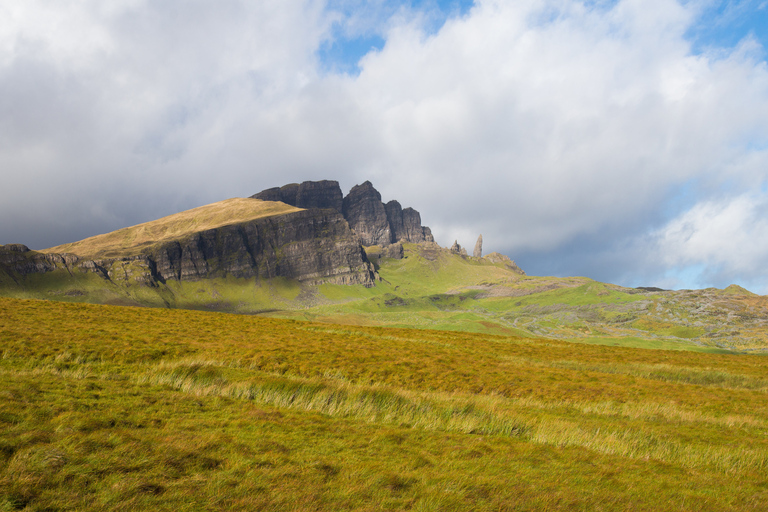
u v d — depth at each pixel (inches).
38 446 452.4
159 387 861.8
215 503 379.2
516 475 523.8
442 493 437.4
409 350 1962.4
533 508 426.3
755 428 925.8
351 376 1283.2
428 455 578.9
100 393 748.0
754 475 604.1
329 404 819.4
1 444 444.8
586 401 1101.7
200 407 730.8
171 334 1802.4
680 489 521.0
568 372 1624.0
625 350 2674.7
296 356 1488.7
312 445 581.9
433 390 1184.2
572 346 2716.5
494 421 774.5
